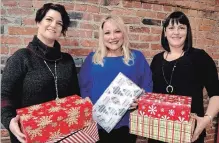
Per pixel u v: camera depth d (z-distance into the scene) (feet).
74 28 5.77
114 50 4.91
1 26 5.20
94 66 4.87
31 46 4.06
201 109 4.64
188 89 4.50
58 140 3.44
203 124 4.22
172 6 6.72
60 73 4.20
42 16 4.01
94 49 6.03
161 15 6.63
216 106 4.43
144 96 4.28
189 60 4.57
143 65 5.00
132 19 6.31
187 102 3.84
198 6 6.96
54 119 3.41
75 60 5.89
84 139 3.67
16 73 3.81
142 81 5.02
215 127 7.79
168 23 4.69
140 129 4.11
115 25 4.73
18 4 5.26
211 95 4.59
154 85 4.93
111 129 4.51
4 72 3.91
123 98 4.48
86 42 5.94
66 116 3.51
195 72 4.53
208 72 4.55
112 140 4.76
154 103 3.94
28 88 3.89
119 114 4.47
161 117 3.89
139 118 4.10
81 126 3.69
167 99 4.05
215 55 7.56
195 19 7.05
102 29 4.89
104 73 4.76
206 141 7.72
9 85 3.78
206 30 7.27
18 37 5.35
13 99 3.84
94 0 5.87
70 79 4.37
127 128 4.80
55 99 4.06
